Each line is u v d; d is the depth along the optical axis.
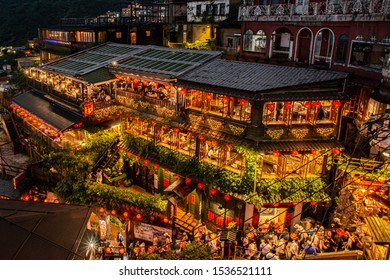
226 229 20.16
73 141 27.72
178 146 23.64
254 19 29.39
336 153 19.52
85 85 27.25
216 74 22.05
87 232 10.58
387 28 19.16
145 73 24.12
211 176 21.34
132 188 27.27
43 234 9.67
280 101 18.52
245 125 19.59
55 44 47.59
